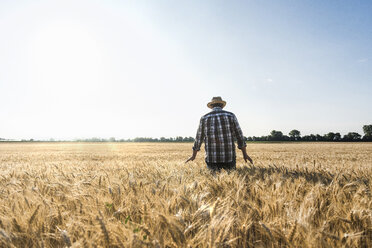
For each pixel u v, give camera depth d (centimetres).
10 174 377
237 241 124
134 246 102
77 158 1093
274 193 187
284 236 117
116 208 164
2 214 150
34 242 116
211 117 422
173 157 1099
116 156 1226
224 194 211
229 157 407
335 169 392
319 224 137
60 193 203
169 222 117
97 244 113
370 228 125
